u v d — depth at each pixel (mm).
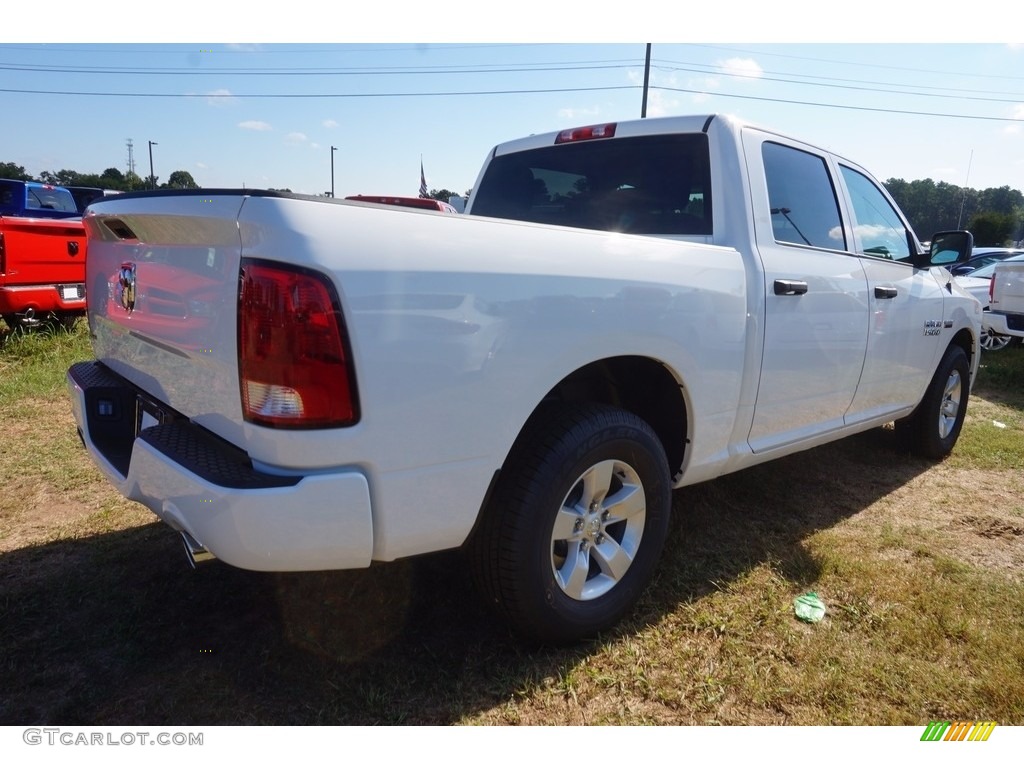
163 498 2020
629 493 2594
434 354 1928
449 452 2010
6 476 4055
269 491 1798
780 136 3377
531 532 2240
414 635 2564
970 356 5133
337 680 2322
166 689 2271
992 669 2467
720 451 2988
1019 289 9477
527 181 3842
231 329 1870
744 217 3021
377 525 1957
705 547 3324
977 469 4754
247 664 2396
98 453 2541
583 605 2488
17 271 6793
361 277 1799
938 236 4266
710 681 2365
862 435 5402
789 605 2844
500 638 2555
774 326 3059
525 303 2115
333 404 1803
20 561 3070
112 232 2578
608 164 3473
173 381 2262
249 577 2938
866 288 3680
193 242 2025
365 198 9094
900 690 2359
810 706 2283
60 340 7199
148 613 2678
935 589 2990
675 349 2596
